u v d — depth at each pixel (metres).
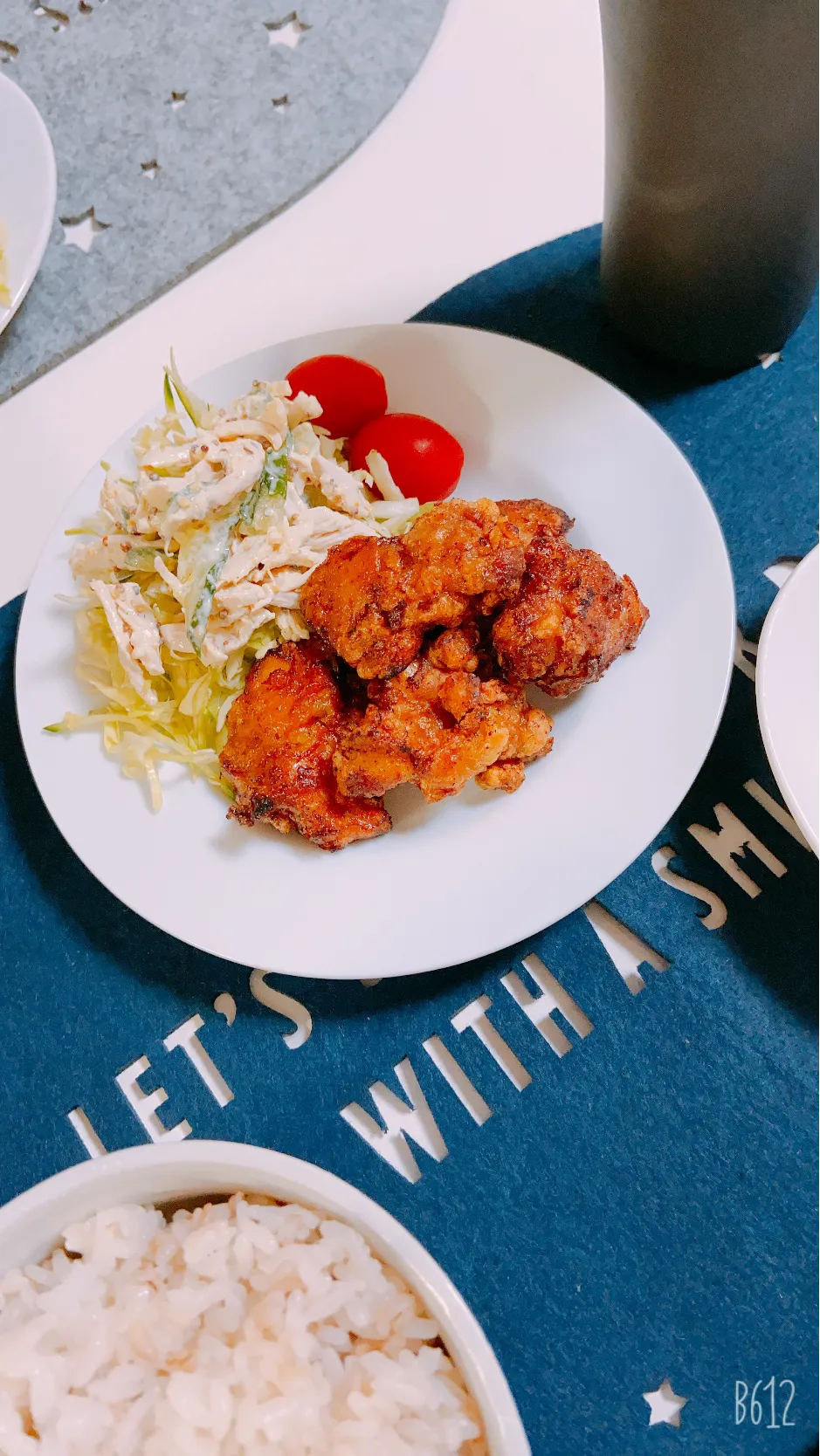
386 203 0.35
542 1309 0.25
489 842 0.28
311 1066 0.27
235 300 0.34
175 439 0.31
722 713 0.28
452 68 0.36
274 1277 0.23
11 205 0.33
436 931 0.27
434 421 0.32
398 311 0.33
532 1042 0.27
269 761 0.28
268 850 0.28
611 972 0.27
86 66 0.36
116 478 0.30
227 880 0.28
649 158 0.25
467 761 0.27
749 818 0.28
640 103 0.24
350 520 0.31
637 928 0.28
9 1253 0.22
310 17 0.36
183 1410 0.22
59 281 0.34
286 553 0.30
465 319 0.33
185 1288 0.23
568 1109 0.27
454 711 0.28
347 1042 0.27
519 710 0.28
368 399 0.31
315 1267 0.23
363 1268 0.23
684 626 0.28
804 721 0.26
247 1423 0.22
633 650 0.28
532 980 0.28
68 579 0.31
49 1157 0.27
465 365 0.31
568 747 0.28
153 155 0.35
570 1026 0.27
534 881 0.27
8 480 0.33
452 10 0.36
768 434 0.31
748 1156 0.26
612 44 0.24
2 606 0.31
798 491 0.30
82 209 0.35
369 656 0.28
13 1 0.37
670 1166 0.26
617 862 0.26
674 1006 0.27
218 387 0.31
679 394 0.32
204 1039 0.28
